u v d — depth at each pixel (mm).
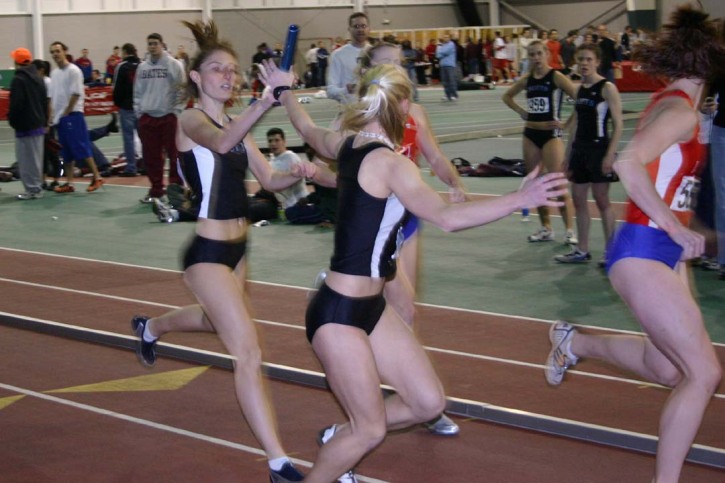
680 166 4230
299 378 6277
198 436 5406
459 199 5480
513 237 11250
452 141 21016
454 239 11203
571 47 36719
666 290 4137
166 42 42625
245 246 5094
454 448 5180
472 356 6773
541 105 10320
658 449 4160
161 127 13820
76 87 15234
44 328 7641
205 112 5066
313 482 4098
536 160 10539
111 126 17875
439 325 7609
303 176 5133
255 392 4598
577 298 8430
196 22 5148
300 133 4820
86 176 17609
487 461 4992
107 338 7258
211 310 4797
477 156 18438
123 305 8492
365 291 4004
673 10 4297
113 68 36750
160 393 6152
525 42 42312
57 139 15867
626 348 4766
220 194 4961
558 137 10406
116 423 5625
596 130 9305
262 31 44875
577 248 9820
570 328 5008
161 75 13664
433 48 43625
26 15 39094
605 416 5574
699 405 4074
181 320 5762
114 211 13891
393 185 3873
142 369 6664
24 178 15055
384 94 3982
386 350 4113
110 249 11195
